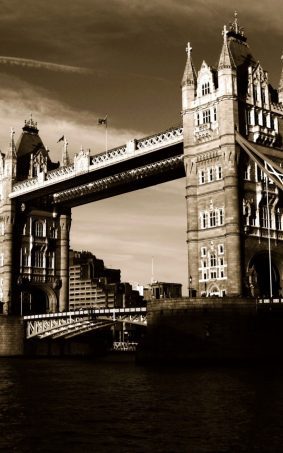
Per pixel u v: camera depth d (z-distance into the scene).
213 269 86.44
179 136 94.31
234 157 85.38
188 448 31.22
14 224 127.81
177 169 101.81
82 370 81.56
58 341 127.06
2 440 33.50
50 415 41.41
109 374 72.50
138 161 103.56
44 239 132.12
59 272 134.00
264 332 76.12
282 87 97.56
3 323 119.44
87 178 114.00
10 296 124.75
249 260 85.50
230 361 76.19
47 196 132.50
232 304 77.44
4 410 43.84
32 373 77.38
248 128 88.94
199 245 88.88
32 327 120.25
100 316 100.25
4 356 118.50
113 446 31.98
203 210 88.88
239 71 91.00
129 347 166.12
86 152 110.62
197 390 52.16
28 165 132.75
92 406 45.44
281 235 91.12
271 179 83.44
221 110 86.88
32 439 33.75
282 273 91.19
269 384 54.59
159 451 30.77
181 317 79.12
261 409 41.44
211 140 88.25
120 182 112.88
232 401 45.22
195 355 77.56
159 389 54.16
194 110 91.19
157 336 80.94
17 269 127.19
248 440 32.56
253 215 87.62
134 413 41.62
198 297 78.56
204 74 90.81
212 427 35.94
